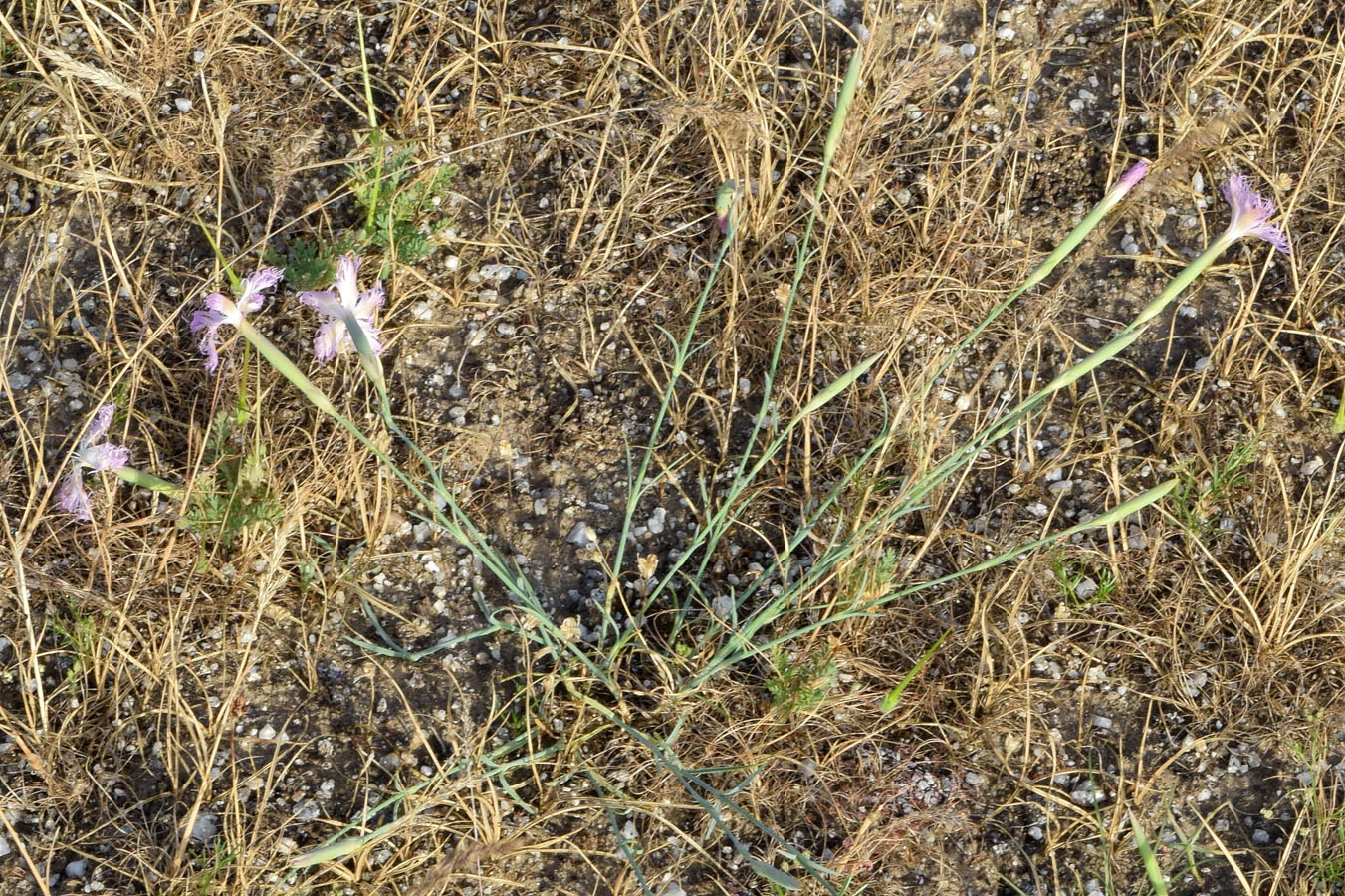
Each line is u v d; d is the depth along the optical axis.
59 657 0.84
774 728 0.85
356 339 0.79
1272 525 0.88
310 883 0.83
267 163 0.90
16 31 0.90
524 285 0.89
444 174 0.88
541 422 0.88
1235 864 0.84
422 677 0.85
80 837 0.83
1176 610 0.87
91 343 0.87
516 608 0.86
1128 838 0.85
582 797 0.84
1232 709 0.86
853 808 0.85
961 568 0.87
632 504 0.84
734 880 0.84
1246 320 0.90
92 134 0.89
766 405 0.84
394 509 0.87
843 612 0.83
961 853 0.85
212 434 0.86
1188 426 0.89
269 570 0.84
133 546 0.85
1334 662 0.87
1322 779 0.86
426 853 0.83
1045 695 0.86
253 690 0.85
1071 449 0.89
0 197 0.89
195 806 0.82
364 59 0.88
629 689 0.84
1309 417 0.89
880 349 0.89
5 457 0.85
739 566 0.87
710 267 0.90
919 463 0.86
